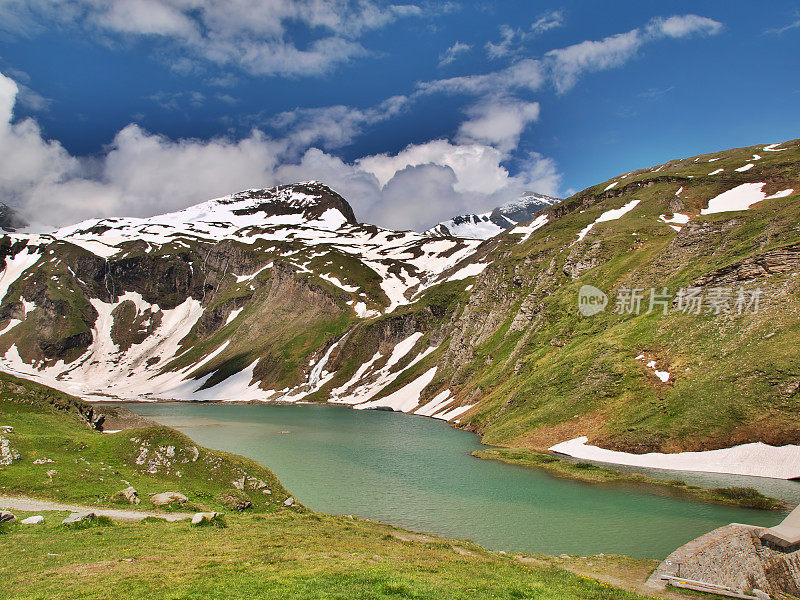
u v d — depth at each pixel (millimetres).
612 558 41625
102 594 21344
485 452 91375
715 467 68625
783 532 36625
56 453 50188
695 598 31312
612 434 82875
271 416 170625
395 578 25672
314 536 37406
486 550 42938
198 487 50156
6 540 30109
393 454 94750
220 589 22422
